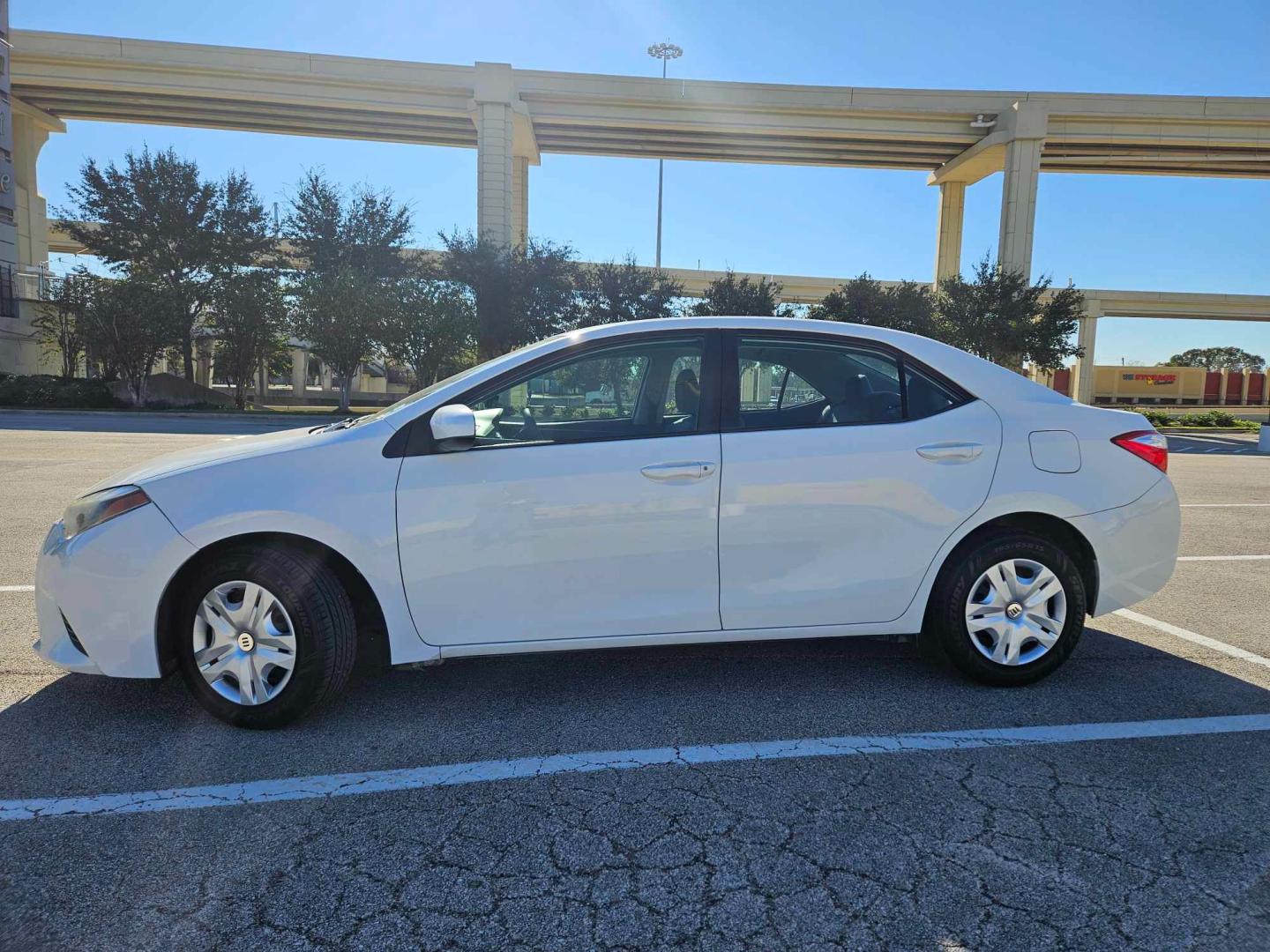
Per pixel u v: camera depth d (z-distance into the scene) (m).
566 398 3.31
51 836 2.38
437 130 44.31
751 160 47.72
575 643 3.22
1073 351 32.91
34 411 27.33
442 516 3.09
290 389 54.84
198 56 38.00
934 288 49.62
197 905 2.07
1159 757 2.89
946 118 40.50
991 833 2.41
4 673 3.65
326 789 2.67
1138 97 38.34
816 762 2.87
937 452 3.38
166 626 3.08
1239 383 57.78
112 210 34.09
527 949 1.91
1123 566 3.55
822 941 1.94
